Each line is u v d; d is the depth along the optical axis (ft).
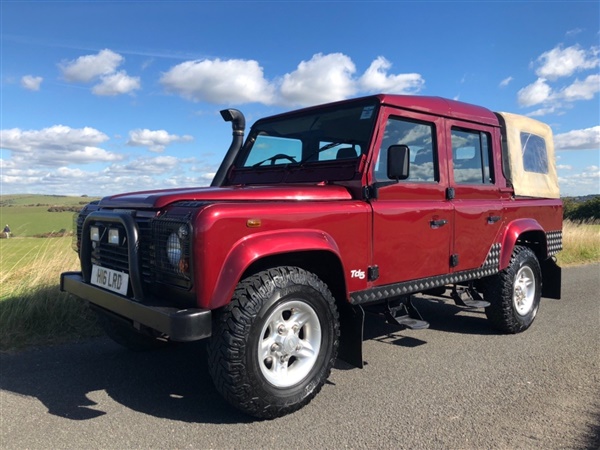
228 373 9.11
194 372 12.58
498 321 16.08
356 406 10.57
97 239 11.27
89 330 15.75
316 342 10.48
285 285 9.71
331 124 13.20
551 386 11.71
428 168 13.46
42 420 9.80
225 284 8.97
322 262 11.25
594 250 40.60
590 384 11.82
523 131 17.40
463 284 15.99
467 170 14.76
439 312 19.85
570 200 96.84
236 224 9.21
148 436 9.15
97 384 11.71
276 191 10.70
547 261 19.11
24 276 18.38
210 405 10.56
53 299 15.97
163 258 9.57
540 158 18.42
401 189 12.44
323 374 10.52
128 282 10.12
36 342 14.70
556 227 18.86
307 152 13.73
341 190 11.73
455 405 10.62
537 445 8.83
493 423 9.73
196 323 8.66
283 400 9.77
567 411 10.28
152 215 9.97
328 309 10.54
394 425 9.66
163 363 13.24
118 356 13.76
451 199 13.91
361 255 11.37
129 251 9.75
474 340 15.75
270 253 9.44
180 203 9.78
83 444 8.85
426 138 13.47
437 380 12.15
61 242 22.29
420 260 12.83
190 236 8.87
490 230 15.15
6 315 15.23
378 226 11.71
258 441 8.98
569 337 16.03
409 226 12.46
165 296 9.77
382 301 12.91
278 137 14.80
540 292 17.65
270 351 9.87
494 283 15.94
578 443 8.89
